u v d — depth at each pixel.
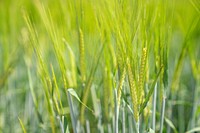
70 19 1.06
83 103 0.98
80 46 0.98
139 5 0.86
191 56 1.25
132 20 0.86
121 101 0.95
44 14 0.92
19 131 1.45
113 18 0.89
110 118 1.12
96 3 0.95
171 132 1.32
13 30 1.62
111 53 0.98
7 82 1.54
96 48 1.00
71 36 1.07
